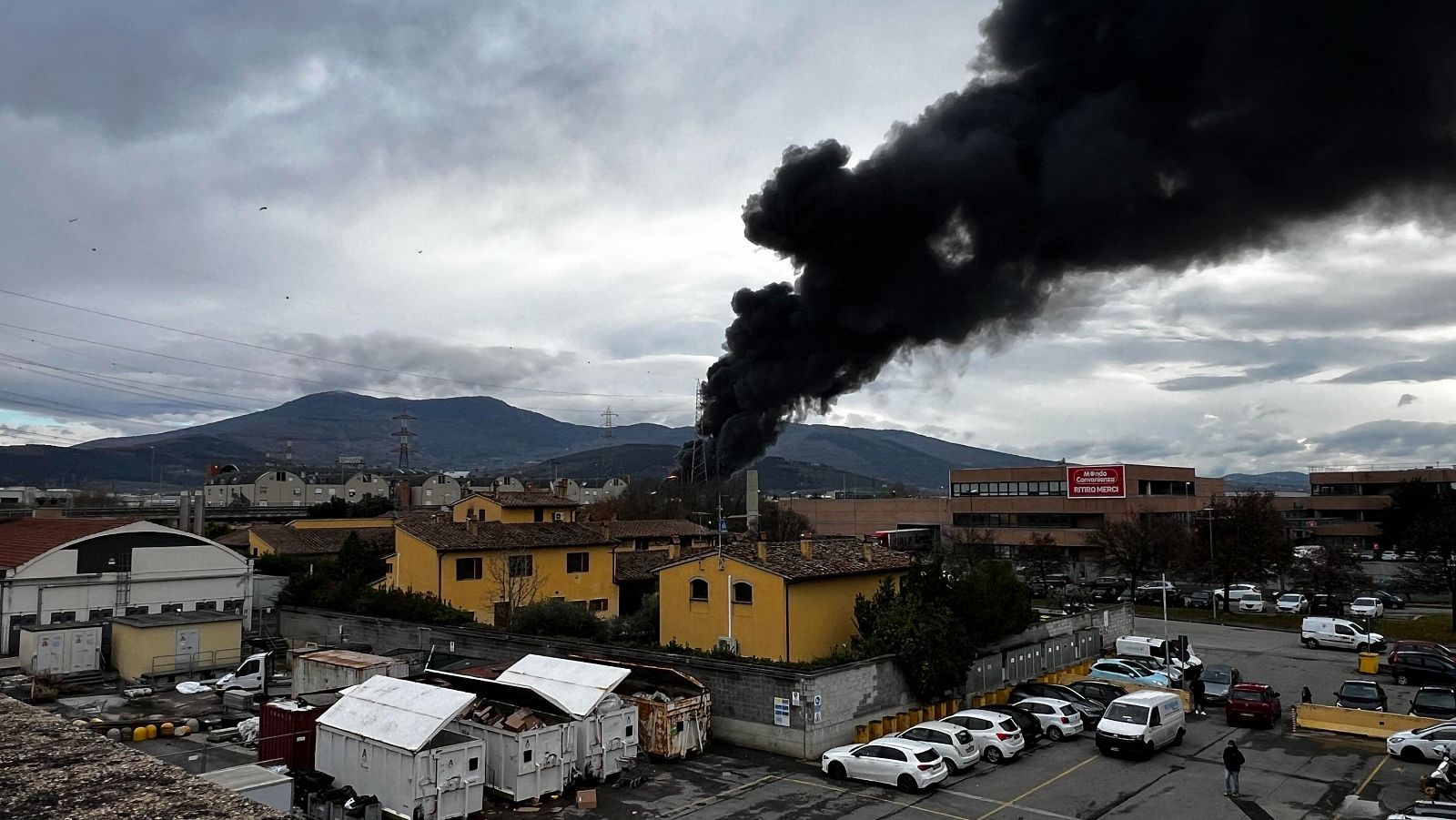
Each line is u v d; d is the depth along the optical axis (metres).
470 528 55.16
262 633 49.78
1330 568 74.69
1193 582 89.44
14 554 45.66
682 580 41.88
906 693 35.81
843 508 130.38
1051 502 107.50
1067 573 98.88
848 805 25.98
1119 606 58.44
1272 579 76.12
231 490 147.50
